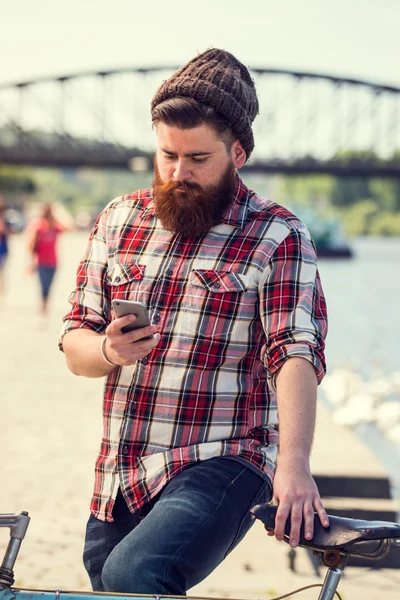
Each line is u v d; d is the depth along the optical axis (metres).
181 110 2.86
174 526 2.75
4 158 82.69
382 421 10.66
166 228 3.03
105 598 2.60
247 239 3.00
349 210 168.88
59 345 3.17
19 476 7.87
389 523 2.52
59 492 7.46
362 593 5.84
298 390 2.78
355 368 17.12
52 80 82.88
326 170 85.44
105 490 3.02
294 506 2.60
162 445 2.94
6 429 9.69
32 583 5.52
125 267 3.09
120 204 3.24
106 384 3.07
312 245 3.06
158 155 3.01
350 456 7.66
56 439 9.33
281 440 2.74
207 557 2.76
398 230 165.38
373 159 86.00
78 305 3.20
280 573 5.98
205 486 2.83
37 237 19.72
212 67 2.94
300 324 2.88
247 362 2.98
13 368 13.87
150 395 2.96
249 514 2.87
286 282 2.93
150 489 2.92
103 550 3.06
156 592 2.69
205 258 3.00
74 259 48.62
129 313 2.76
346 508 6.84
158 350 2.96
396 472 9.20
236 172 3.06
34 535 6.43
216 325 2.95
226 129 2.92
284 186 168.00
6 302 24.75
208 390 2.94
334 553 2.55
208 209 2.96
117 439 3.00
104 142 83.25
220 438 2.93
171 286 3.00
